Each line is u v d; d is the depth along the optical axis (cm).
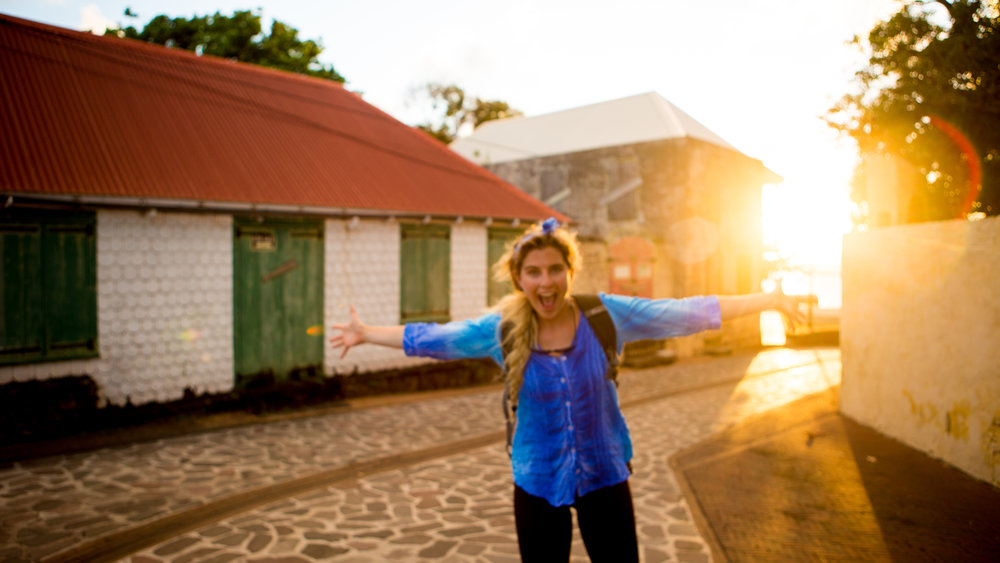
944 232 634
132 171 794
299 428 795
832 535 462
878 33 711
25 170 700
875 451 690
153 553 424
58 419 724
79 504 514
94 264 755
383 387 1058
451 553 436
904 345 718
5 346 691
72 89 863
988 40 629
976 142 668
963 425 607
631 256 1691
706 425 860
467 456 690
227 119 1022
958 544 439
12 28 895
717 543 454
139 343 793
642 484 596
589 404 244
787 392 1144
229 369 877
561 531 247
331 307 993
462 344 255
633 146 1706
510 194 1367
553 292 237
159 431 755
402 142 1334
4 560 410
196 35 1809
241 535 459
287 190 931
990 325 565
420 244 1117
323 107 1266
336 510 516
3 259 689
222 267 866
